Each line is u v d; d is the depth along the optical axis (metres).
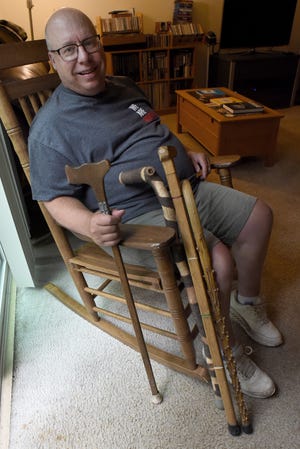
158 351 1.14
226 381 0.85
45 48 1.16
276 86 3.78
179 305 0.91
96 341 1.24
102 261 1.07
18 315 1.37
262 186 2.23
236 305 1.18
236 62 3.51
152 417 0.99
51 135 0.94
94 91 1.01
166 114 3.90
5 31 1.74
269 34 3.67
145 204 1.03
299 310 1.30
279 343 1.16
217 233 1.05
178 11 3.62
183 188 0.71
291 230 1.77
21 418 1.01
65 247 1.11
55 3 3.25
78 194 1.00
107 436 0.96
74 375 1.13
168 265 0.84
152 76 3.68
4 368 1.15
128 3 3.51
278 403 1.00
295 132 3.12
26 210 1.74
